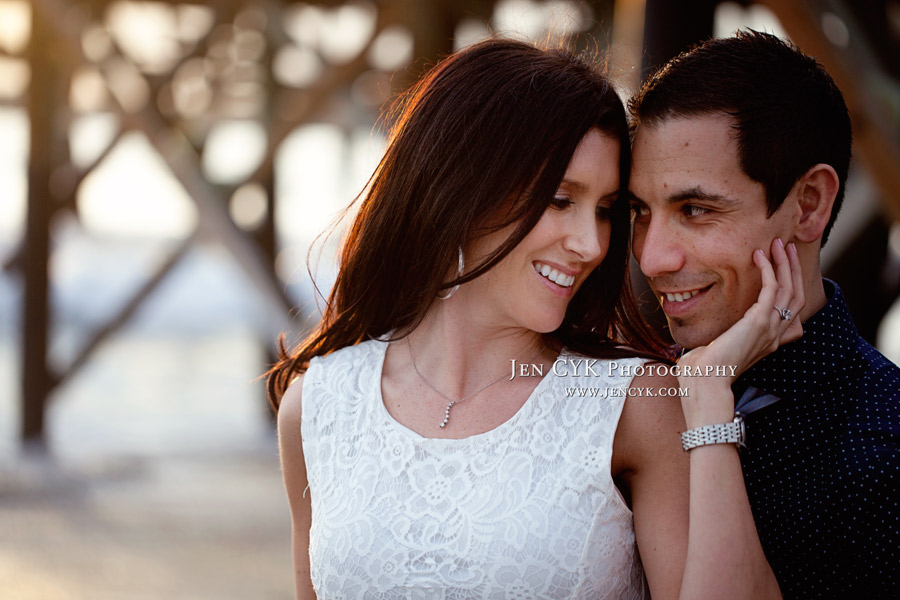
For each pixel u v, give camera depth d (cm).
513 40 197
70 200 876
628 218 202
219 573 542
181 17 951
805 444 186
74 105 1002
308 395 209
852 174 445
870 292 538
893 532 179
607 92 187
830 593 184
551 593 182
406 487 191
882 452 180
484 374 199
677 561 181
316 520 201
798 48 191
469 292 198
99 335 839
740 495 175
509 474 187
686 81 184
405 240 202
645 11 272
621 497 187
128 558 563
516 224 188
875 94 317
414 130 197
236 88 1053
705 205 185
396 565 187
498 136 185
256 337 986
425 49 596
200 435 952
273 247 913
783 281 186
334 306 224
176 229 2961
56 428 970
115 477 752
